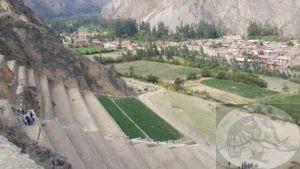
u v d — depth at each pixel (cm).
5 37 8025
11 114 4266
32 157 3222
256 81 12350
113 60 16388
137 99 10312
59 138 4625
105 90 10212
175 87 11938
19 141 3506
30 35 8862
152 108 9519
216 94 11075
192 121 8419
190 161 5938
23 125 4297
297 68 14612
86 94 9050
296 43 19262
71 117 6391
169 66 15675
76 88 8775
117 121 8012
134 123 7988
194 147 6656
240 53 17350
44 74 8325
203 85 12356
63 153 4275
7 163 2923
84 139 5175
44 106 6303
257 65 14825
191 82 12862
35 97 6291
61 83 8431
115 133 6719
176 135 7450
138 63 16400
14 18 9169
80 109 7350
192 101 10312
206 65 15050
